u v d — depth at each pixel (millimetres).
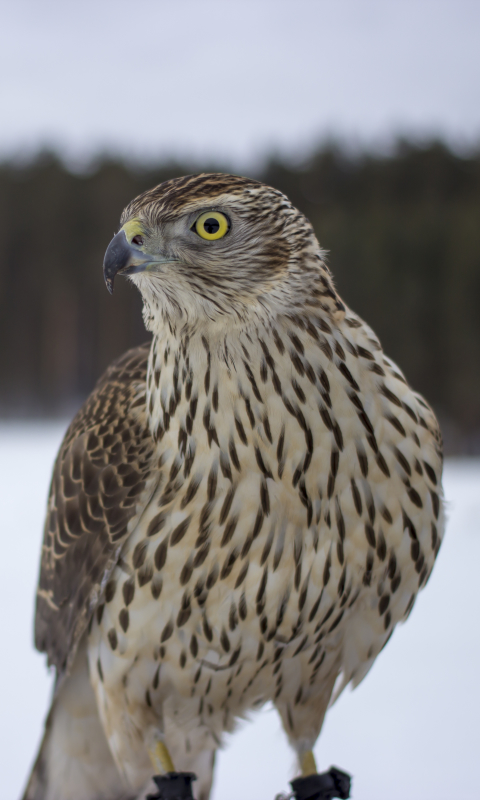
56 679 2209
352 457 2127
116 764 2219
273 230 2121
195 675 2162
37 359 20906
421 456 2145
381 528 2139
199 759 2223
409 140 19000
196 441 2131
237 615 2143
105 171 21484
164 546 2143
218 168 20797
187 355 2129
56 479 2215
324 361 2119
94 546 2166
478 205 16703
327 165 19250
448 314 13805
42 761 2227
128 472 2162
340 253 14359
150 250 2123
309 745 2207
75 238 20953
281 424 2119
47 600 2215
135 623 2154
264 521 2129
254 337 2117
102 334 20344
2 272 21078
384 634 2178
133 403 2188
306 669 2178
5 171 21984
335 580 2143
